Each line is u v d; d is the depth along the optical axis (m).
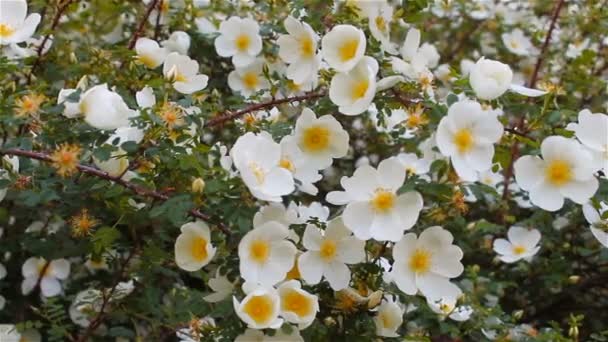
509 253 1.08
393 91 0.92
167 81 0.92
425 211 0.97
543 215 1.08
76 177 0.90
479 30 1.39
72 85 1.00
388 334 0.90
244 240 0.85
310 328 0.89
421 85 0.92
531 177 0.89
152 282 0.98
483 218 1.14
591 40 1.28
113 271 1.01
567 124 0.95
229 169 0.88
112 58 1.03
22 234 0.99
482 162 0.86
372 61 0.90
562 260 1.09
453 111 0.86
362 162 1.23
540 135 0.92
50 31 0.99
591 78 1.22
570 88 1.22
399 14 0.97
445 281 0.88
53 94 1.02
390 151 1.22
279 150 0.86
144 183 0.88
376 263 0.92
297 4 0.98
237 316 0.87
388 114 0.93
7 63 0.94
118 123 0.87
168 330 0.99
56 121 0.89
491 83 0.87
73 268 1.03
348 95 0.90
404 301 0.94
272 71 1.11
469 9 1.37
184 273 1.02
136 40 1.05
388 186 0.87
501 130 0.86
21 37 0.94
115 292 0.97
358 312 0.90
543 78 1.24
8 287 1.03
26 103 0.87
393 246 0.91
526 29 1.36
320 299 0.90
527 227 1.09
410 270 0.88
